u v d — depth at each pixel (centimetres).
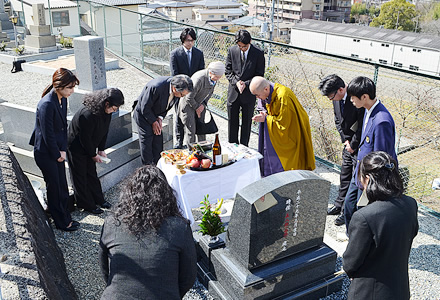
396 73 533
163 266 229
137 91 966
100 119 439
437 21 8375
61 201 439
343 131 461
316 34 5859
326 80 434
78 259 410
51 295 240
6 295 216
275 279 334
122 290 227
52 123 401
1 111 552
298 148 491
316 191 339
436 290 383
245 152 474
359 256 255
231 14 9425
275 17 10681
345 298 365
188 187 422
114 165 554
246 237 324
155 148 546
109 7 1455
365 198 312
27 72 1157
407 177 545
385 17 8719
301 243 351
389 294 253
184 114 577
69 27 2019
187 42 645
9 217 293
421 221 501
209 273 370
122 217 234
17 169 397
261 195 314
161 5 9356
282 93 476
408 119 562
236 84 603
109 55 1293
